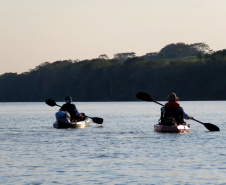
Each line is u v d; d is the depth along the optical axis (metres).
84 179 15.23
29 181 14.92
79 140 26.08
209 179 15.13
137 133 30.27
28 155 20.17
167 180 15.05
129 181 14.94
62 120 34.66
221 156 19.58
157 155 20.00
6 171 16.52
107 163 18.06
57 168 17.06
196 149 21.80
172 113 30.30
